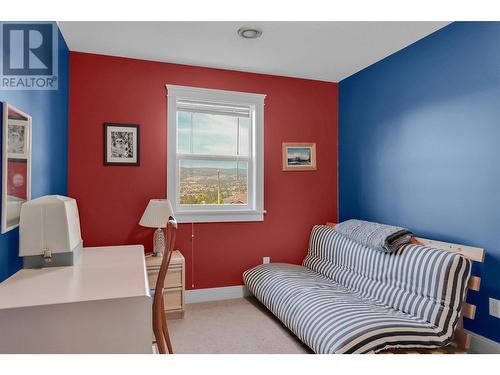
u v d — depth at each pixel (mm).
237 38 2785
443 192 2645
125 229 3170
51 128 2404
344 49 3049
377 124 3383
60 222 1825
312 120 3902
